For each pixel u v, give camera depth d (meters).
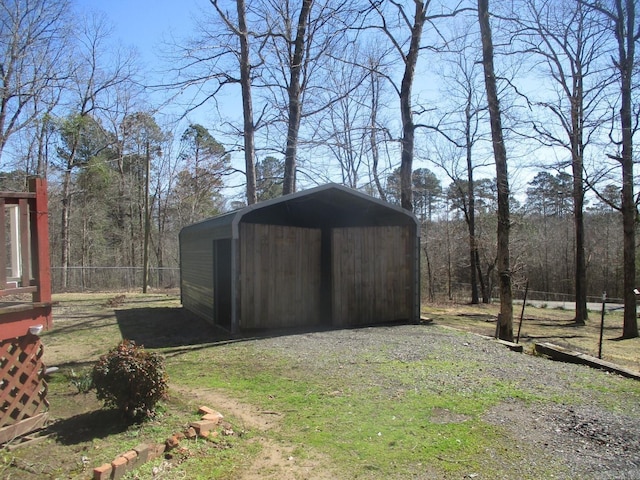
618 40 13.11
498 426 4.11
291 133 15.77
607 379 5.77
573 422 4.24
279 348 7.23
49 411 4.33
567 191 17.75
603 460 3.47
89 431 3.86
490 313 17.73
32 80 18.80
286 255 9.22
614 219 34.53
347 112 21.62
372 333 8.54
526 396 4.96
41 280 4.03
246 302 8.71
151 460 3.38
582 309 17.09
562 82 14.34
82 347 7.68
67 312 12.35
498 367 6.20
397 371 5.87
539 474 3.24
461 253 31.14
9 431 3.67
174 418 4.15
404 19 13.98
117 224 31.84
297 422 4.18
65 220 25.41
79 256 29.69
